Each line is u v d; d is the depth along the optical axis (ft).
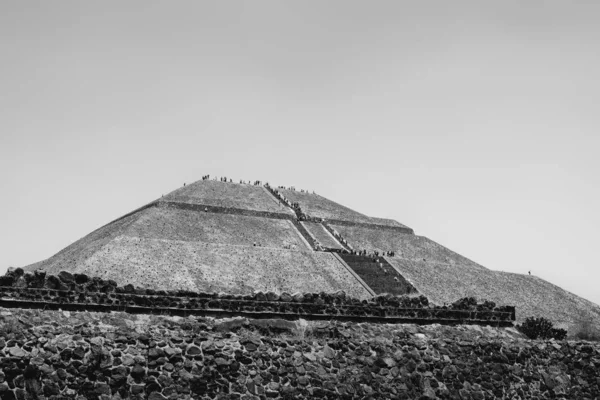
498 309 119.96
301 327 87.92
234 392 76.84
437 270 423.23
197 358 76.79
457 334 102.89
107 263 299.38
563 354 105.60
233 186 536.42
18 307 79.36
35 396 68.39
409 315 108.47
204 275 309.22
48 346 70.90
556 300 409.28
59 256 370.53
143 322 79.71
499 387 96.53
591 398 103.40
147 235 375.25
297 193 567.18
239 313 92.48
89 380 71.20
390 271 391.45
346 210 554.05
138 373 73.41
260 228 445.37
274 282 323.78
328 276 354.33
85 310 82.99
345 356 86.58
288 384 80.28
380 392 86.12
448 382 92.68
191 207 451.12
